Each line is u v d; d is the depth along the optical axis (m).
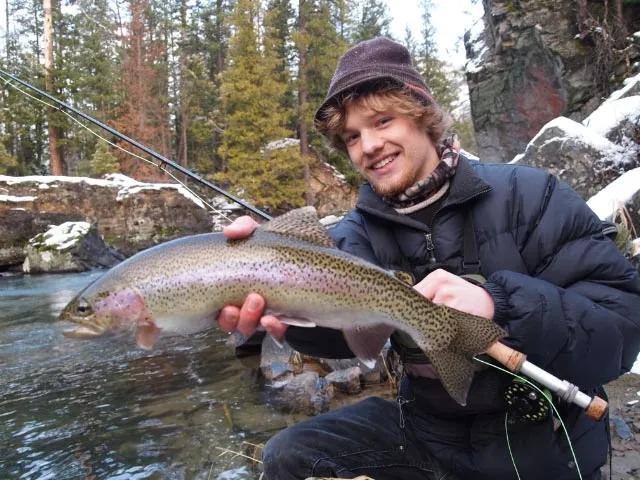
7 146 13.95
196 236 0.87
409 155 0.88
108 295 0.86
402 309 0.76
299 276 0.81
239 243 0.84
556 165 3.22
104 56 13.87
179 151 14.68
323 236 0.85
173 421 1.64
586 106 5.05
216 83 15.25
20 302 4.07
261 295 0.82
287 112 11.46
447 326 0.72
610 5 5.12
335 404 1.69
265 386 1.90
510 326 0.72
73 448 1.49
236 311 0.83
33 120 12.65
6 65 13.50
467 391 0.71
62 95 11.93
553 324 0.71
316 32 11.86
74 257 6.21
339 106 0.91
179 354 2.42
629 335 0.75
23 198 6.86
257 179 10.62
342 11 12.62
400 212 0.89
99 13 15.69
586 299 0.74
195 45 15.82
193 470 1.32
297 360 2.05
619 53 4.88
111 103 13.48
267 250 0.83
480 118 6.04
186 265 0.84
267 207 11.04
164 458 1.40
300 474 0.92
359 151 0.91
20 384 2.07
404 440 0.92
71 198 7.23
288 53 13.43
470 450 0.83
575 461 0.78
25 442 1.54
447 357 0.73
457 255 0.85
